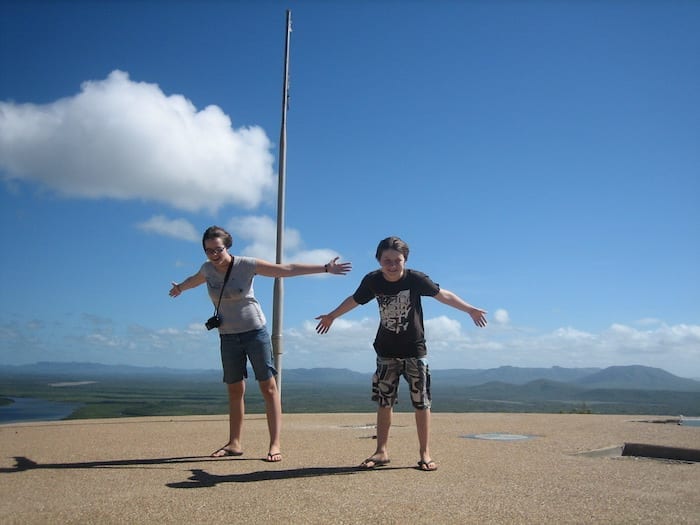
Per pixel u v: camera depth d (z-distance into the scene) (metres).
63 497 3.21
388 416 4.37
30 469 4.12
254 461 4.47
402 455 4.77
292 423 8.17
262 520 2.75
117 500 3.12
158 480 3.69
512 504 3.04
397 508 2.95
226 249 4.71
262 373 4.63
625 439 5.95
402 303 4.24
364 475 3.87
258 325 4.70
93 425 7.61
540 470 4.06
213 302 4.73
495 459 4.58
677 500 3.14
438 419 8.91
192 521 2.74
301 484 3.55
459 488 3.44
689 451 4.86
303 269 4.67
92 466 4.24
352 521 2.73
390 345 4.25
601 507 2.98
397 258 4.20
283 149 9.03
